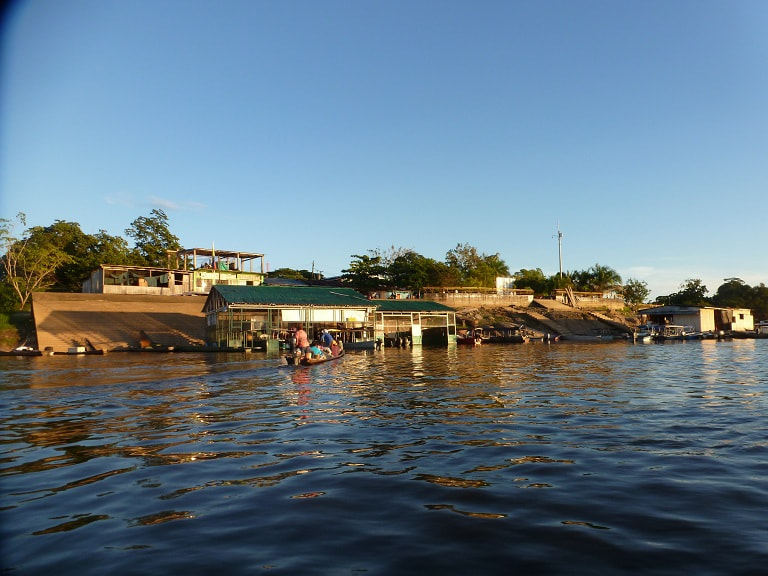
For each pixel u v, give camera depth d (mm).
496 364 24672
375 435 8844
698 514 5051
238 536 4707
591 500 5496
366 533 4719
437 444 8125
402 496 5711
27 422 10312
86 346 36719
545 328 63125
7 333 39531
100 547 4516
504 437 8562
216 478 6492
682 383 16266
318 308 40750
